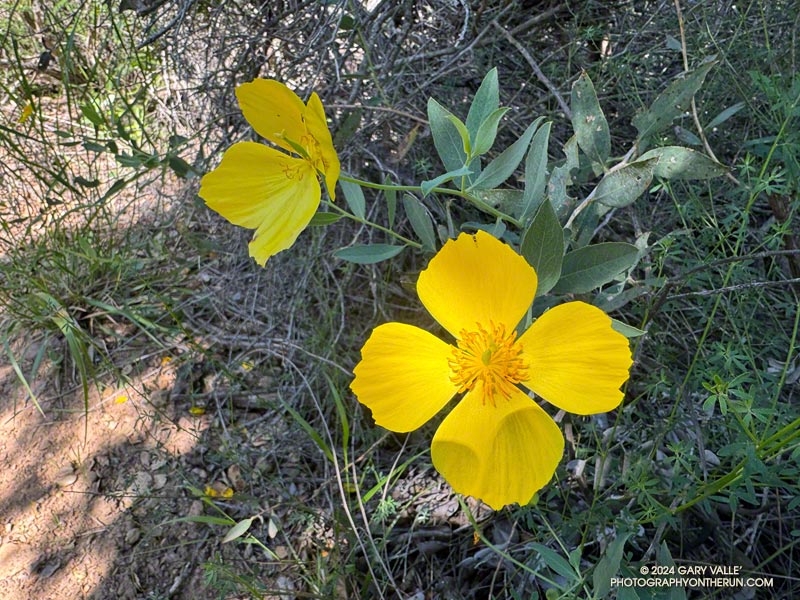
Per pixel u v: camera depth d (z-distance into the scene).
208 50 0.32
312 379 0.29
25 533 0.28
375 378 0.15
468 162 0.17
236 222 0.18
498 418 0.15
